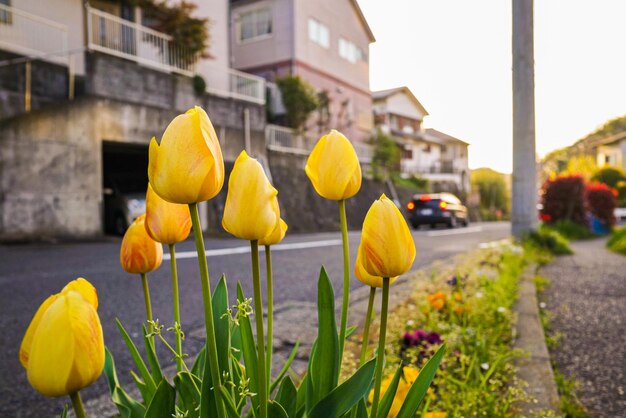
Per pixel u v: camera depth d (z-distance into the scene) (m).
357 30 25.17
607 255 7.55
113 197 10.80
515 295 3.63
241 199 0.66
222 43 15.92
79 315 0.54
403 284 4.31
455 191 34.84
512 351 2.21
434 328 2.40
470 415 1.58
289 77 18.06
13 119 8.59
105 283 4.57
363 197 20.23
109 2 12.92
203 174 0.63
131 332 3.00
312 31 21.53
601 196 14.32
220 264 5.93
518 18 7.57
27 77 9.37
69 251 7.14
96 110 9.88
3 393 2.09
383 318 0.77
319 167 0.90
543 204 12.55
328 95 21.39
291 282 4.87
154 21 14.03
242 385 0.77
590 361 2.44
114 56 10.33
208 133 0.65
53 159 9.12
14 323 3.21
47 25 11.27
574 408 1.81
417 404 0.80
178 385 0.84
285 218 15.21
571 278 5.11
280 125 18.20
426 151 38.25
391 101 35.03
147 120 10.98
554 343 2.73
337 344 0.83
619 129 61.44
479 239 11.38
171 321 3.27
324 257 7.02
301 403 0.94
